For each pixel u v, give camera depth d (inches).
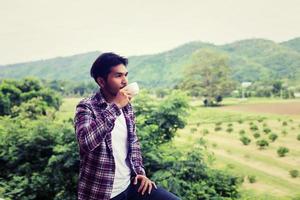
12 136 212.4
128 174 73.7
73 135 192.1
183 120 196.9
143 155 172.6
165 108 189.6
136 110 195.8
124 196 73.2
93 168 67.2
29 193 189.9
